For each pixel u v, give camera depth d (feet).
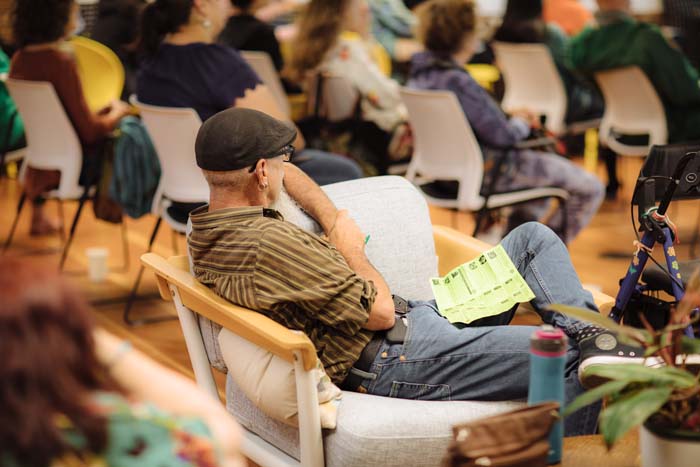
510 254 14.87
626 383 9.73
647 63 28.35
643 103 29.09
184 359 21.04
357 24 27.43
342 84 27.25
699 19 37.24
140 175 23.07
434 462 12.84
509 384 13.43
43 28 23.49
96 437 6.84
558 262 14.35
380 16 36.65
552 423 9.81
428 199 24.16
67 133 23.73
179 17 21.40
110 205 24.31
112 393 7.13
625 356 12.50
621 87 29.30
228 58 21.61
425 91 22.89
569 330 13.47
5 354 6.61
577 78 35.50
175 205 22.16
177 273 14.23
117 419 7.04
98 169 24.18
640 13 44.52
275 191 13.83
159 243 29.40
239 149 13.30
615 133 30.27
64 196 24.29
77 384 6.83
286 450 13.89
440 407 13.17
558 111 33.53
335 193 15.89
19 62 24.04
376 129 27.58
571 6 40.65
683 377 9.70
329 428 12.89
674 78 28.40
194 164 21.25
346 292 13.26
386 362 13.66
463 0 23.73
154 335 22.44
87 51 26.61
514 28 33.83
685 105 28.84
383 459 12.64
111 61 26.71
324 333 13.60
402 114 27.73
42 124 23.95
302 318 13.41
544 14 37.93
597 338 12.84
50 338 6.73
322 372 12.93
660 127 29.07
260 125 13.53
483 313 14.28
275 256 13.05
